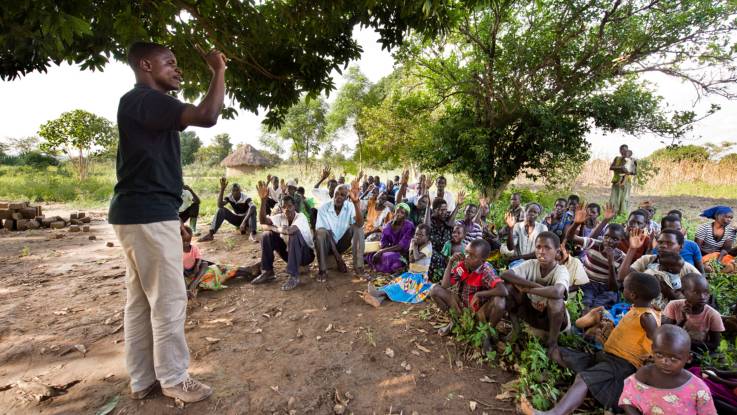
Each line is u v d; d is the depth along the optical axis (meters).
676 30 8.30
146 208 2.36
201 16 4.02
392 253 5.62
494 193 10.73
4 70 3.80
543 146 9.73
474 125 10.37
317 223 5.42
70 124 19.34
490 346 3.43
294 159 30.16
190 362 3.28
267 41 4.65
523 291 3.40
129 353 2.69
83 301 4.53
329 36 4.98
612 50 8.97
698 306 3.02
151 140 2.34
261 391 2.91
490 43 9.85
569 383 2.97
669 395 2.21
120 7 3.63
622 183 10.00
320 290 4.96
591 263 4.54
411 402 2.84
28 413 2.61
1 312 4.19
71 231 8.80
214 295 4.80
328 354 3.46
